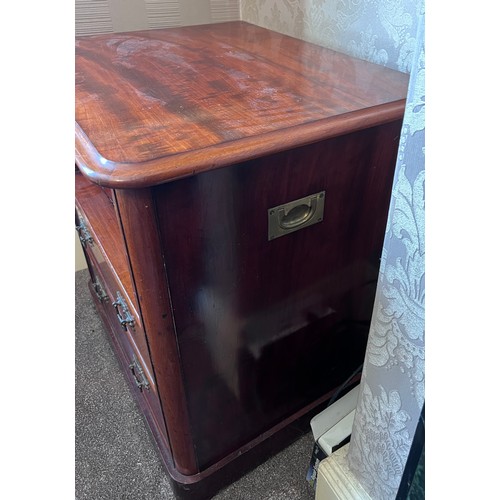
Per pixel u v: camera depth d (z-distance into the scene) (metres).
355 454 0.73
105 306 1.28
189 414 0.77
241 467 0.94
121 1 1.17
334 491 0.76
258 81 0.74
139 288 0.60
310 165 0.63
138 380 1.01
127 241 0.56
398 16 0.79
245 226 0.62
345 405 0.91
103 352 1.34
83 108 0.63
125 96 0.67
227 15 1.31
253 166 0.58
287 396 0.94
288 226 0.67
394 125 0.68
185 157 0.50
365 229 0.79
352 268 0.84
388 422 0.61
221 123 0.59
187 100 0.66
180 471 0.88
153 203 0.52
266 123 0.59
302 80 0.75
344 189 0.70
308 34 1.04
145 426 1.11
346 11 0.91
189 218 0.56
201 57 0.87
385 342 0.56
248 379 0.83
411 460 0.58
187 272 0.61
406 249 0.47
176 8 1.24
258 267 0.69
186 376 0.72
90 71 0.79
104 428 1.11
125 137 0.55
